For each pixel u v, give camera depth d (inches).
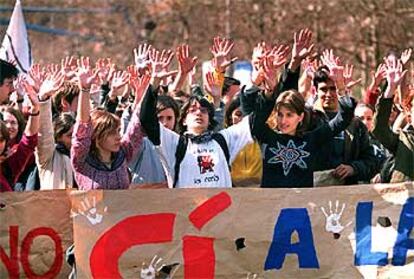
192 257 295.1
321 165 320.2
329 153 324.2
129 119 340.8
